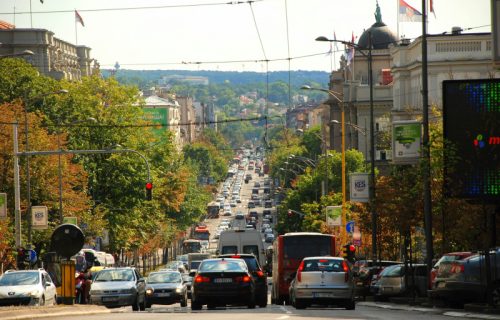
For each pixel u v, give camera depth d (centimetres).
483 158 6444
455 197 6450
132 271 8950
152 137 19938
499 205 6525
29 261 11344
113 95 18850
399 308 7150
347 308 7319
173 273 10356
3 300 7812
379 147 19500
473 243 6875
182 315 5681
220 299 7444
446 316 5553
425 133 7762
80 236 6681
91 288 8612
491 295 6078
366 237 15000
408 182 8819
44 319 5288
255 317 5188
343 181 15700
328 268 7281
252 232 13475
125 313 6394
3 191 14462
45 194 15050
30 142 14688
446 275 6594
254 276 8594
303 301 7269
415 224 8712
